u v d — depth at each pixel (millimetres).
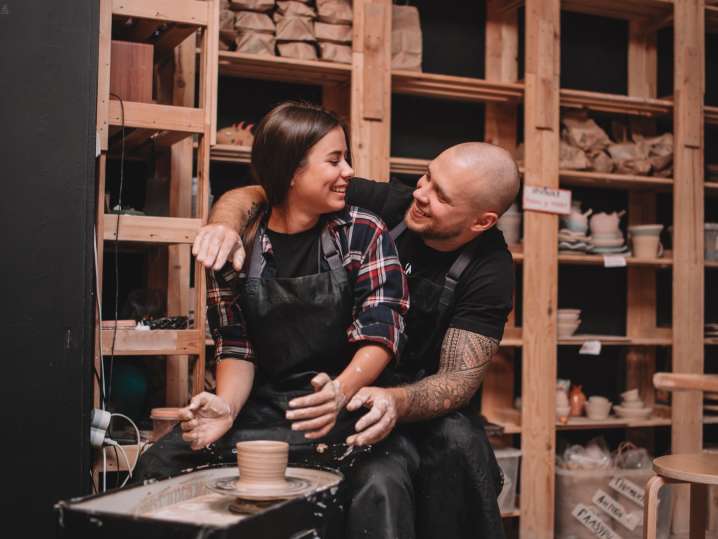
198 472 1596
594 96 4008
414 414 1850
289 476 1588
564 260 3947
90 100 1978
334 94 3871
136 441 2654
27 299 1908
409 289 2178
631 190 4523
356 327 1861
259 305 1891
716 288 4766
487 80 4082
